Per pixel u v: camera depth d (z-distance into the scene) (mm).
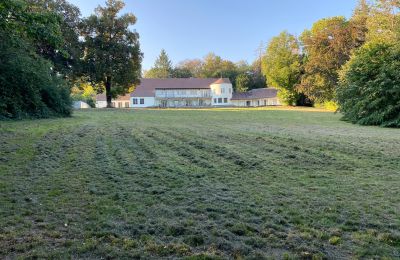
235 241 2850
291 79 52125
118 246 2734
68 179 4871
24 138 8953
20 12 9617
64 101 20875
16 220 3281
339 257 2564
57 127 12414
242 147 7824
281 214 3488
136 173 5309
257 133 10711
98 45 38500
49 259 2510
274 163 6121
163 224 3193
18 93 17422
